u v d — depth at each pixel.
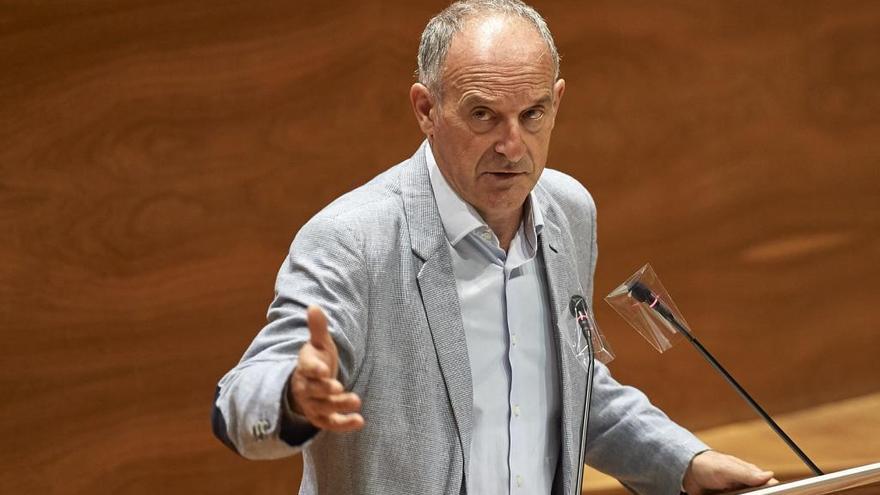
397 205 5.16
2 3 9.46
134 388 10.05
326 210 5.10
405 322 4.98
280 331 4.64
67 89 9.68
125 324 10.00
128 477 10.05
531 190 5.23
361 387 4.88
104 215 9.87
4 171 9.61
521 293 5.44
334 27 10.38
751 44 11.51
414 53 10.65
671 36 11.31
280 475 10.52
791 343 11.62
